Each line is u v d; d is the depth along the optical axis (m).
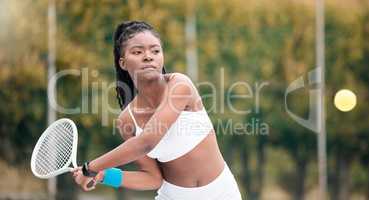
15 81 19.48
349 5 20.92
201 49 20.02
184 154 6.58
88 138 19.44
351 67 20.91
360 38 20.91
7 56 19.30
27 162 19.72
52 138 7.21
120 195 20.12
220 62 20.09
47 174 6.78
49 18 19.34
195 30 20.02
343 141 20.84
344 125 20.83
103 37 19.47
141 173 6.92
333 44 20.83
